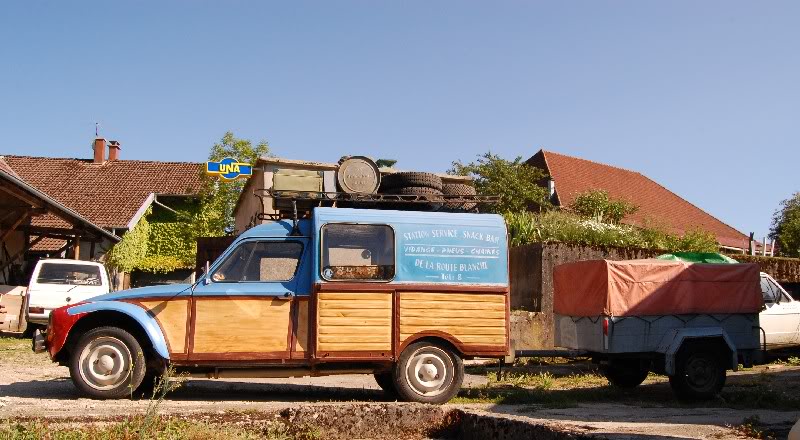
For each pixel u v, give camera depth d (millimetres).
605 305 9242
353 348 8102
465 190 10414
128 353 7863
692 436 5887
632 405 8586
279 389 9688
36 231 22516
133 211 31969
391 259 8328
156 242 35844
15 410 6598
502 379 11016
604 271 9336
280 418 6727
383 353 8148
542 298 15703
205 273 8219
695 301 9469
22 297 17938
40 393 8406
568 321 10289
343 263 8234
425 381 8250
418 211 8742
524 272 16594
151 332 7836
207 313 8031
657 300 9359
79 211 31484
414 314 8273
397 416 7000
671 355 9031
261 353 8023
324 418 6801
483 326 8414
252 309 8086
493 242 8617
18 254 21469
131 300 8055
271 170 17938
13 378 9953
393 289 8266
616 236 18875
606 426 6156
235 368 8070
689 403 8969
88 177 35719
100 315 8047
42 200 18766
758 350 9602
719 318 9539
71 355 7836
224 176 33156
